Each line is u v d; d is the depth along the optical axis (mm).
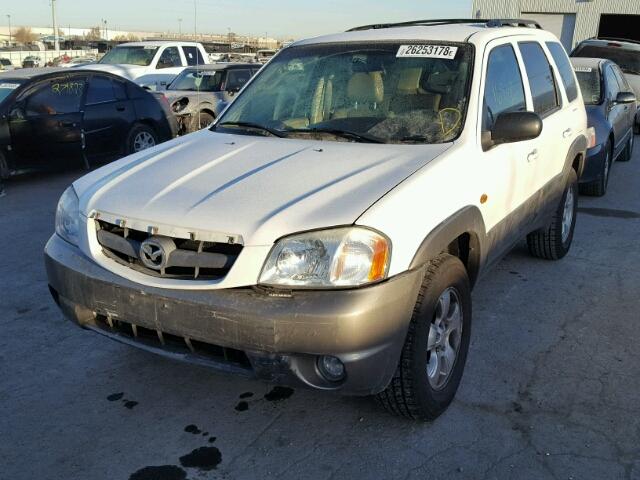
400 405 2951
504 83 3959
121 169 3422
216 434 3064
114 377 3580
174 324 2740
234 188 2930
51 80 8688
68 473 2795
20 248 5820
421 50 3830
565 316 4312
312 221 2631
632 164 10133
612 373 3568
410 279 2701
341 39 4211
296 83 4062
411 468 2799
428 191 2932
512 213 3916
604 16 23250
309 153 3303
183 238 2729
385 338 2625
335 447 2951
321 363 2625
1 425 3133
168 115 10484
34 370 3652
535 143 4188
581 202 7562
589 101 7918
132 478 2764
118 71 15188
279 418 3182
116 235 2957
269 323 2539
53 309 4477
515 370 3604
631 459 2840
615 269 5227
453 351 3236
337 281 2564
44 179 9062
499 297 4625
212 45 21125
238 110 4152
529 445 2943
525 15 23859
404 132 3477
